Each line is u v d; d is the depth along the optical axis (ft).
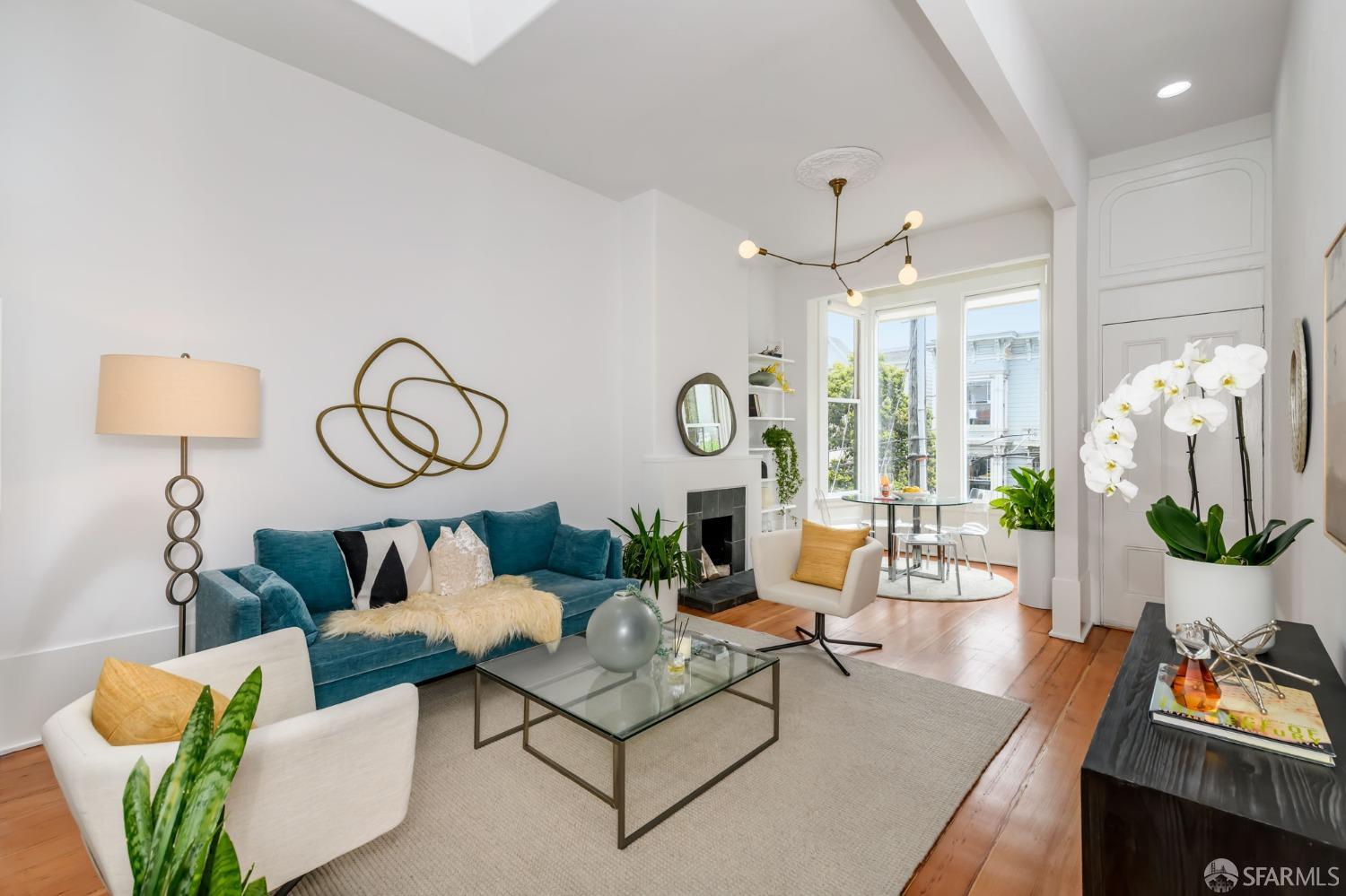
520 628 8.92
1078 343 11.93
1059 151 10.19
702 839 5.87
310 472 9.87
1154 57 9.25
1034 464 19.40
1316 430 6.05
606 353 14.70
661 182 13.88
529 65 9.59
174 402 7.24
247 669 5.90
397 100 10.62
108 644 7.98
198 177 8.80
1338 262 4.70
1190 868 2.84
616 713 6.31
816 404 20.83
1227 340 11.25
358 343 10.48
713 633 12.32
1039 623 13.04
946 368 20.85
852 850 5.71
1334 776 2.96
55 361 7.70
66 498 7.78
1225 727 3.36
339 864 5.55
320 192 10.03
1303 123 7.06
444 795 6.62
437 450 11.54
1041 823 6.21
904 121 11.18
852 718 8.44
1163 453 12.25
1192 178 11.61
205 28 8.81
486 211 12.31
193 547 8.30
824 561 10.64
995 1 7.11
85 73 7.91
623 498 15.05
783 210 15.46
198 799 2.94
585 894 5.18
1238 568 4.69
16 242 7.43
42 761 7.20
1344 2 5.08
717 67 9.59
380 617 8.21
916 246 17.22
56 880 5.37
